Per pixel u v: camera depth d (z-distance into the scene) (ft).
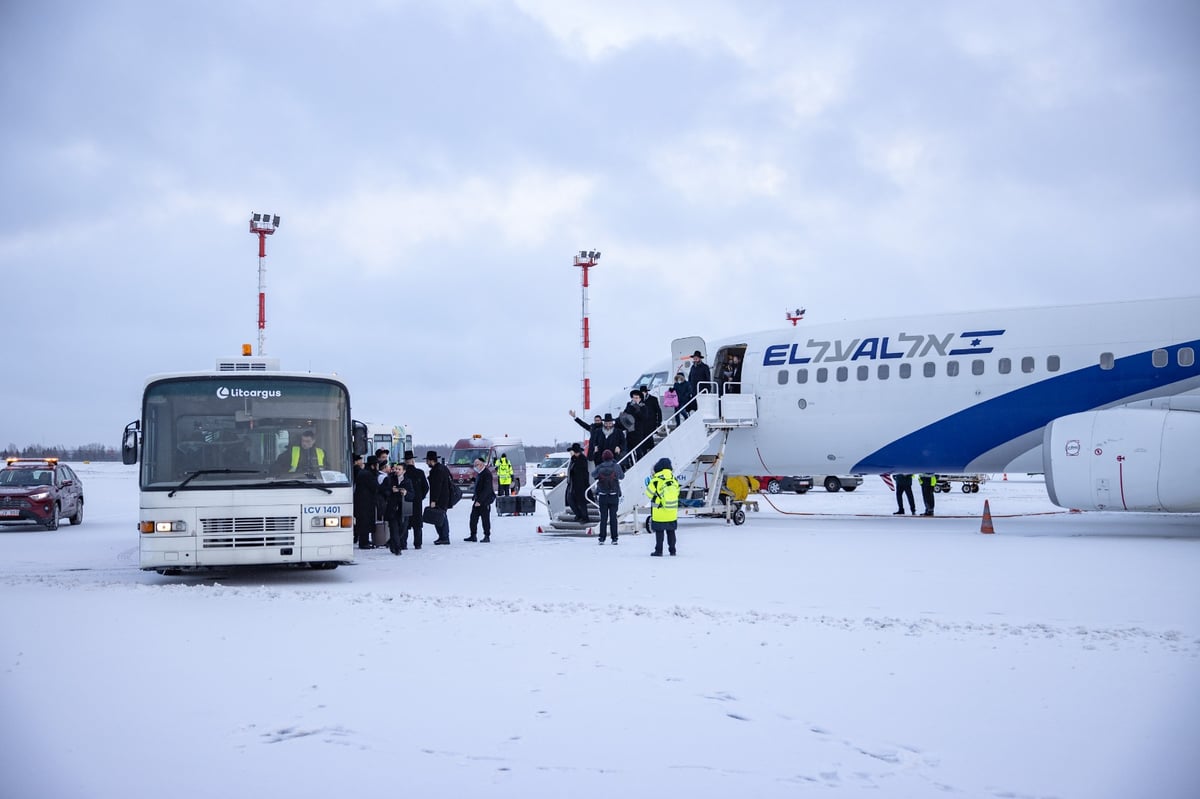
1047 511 115.14
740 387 94.79
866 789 19.11
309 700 25.50
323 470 51.11
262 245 148.05
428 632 34.91
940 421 84.23
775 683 27.25
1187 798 18.40
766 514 108.68
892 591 45.42
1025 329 82.28
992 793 18.85
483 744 21.90
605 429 83.87
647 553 64.90
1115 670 28.48
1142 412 73.72
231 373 51.75
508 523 104.22
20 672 28.71
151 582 52.34
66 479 103.30
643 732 22.76
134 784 19.36
